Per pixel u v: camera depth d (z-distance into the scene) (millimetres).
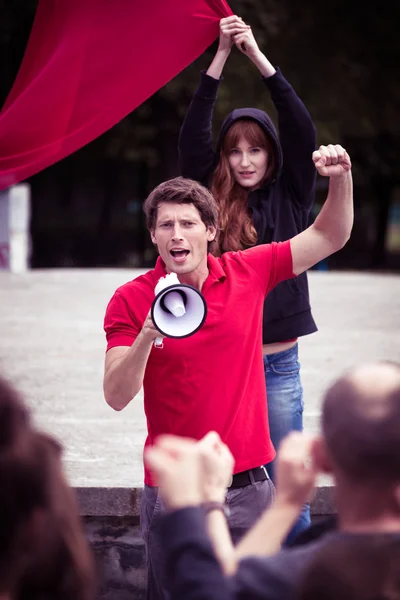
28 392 14062
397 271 55969
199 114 8891
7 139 9852
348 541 3543
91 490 9719
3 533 3385
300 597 3545
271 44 43156
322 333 19203
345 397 3635
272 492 6785
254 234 8547
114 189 67312
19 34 42562
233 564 3812
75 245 61188
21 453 3410
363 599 3438
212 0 9484
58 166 63375
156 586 6723
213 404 6520
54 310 22234
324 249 6934
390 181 57750
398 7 44750
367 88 45219
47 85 9828
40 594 3455
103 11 9734
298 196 8859
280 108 8734
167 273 6789
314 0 44219
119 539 9750
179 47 9688
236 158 8688
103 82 9805
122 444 11422
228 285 6727
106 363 6551
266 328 8234
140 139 48062
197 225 6645
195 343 6496
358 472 3551
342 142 50156
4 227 33938
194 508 3725
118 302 6727
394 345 17906
